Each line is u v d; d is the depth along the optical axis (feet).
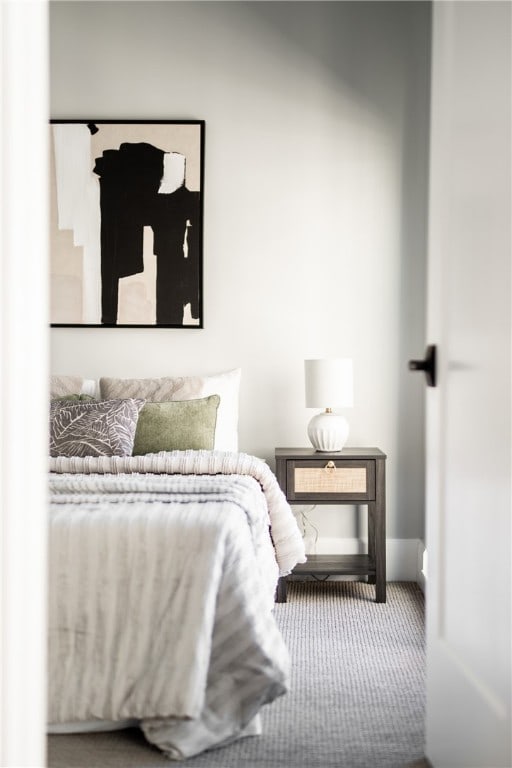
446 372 6.54
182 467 11.18
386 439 14.84
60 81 14.79
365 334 14.79
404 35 14.65
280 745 7.74
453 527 6.38
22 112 3.00
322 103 14.74
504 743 5.17
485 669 5.59
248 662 7.70
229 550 7.95
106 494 9.23
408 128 14.67
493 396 5.48
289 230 14.80
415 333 14.75
